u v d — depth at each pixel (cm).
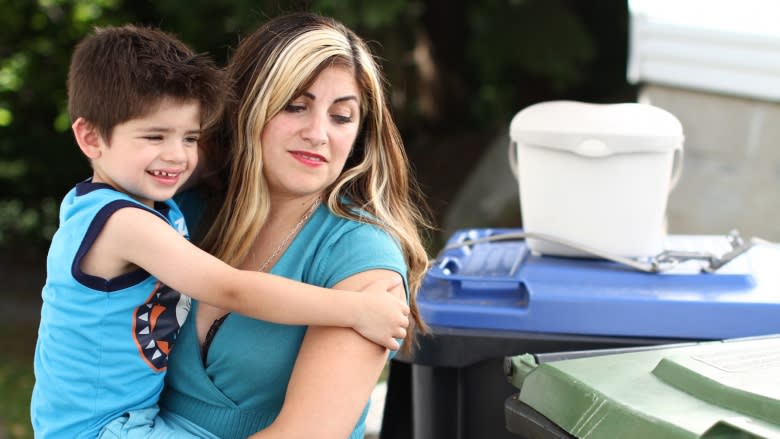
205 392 190
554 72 845
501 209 708
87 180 199
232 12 776
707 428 148
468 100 987
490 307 227
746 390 157
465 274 249
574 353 198
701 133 507
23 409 480
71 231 182
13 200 945
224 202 205
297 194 197
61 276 182
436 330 227
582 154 236
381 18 657
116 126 184
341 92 188
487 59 843
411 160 913
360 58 192
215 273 178
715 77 491
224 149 212
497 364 225
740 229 496
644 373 179
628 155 235
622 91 945
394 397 262
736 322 215
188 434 186
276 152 189
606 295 221
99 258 180
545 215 247
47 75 882
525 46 837
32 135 934
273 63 187
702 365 172
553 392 181
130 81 181
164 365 189
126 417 185
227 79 195
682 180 514
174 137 187
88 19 866
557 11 837
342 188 201
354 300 177
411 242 199
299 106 188
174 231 183
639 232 241
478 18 841
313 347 178
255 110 188
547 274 237
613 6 932
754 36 471
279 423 174
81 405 183
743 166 493
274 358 185
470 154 909
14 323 650
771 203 484
